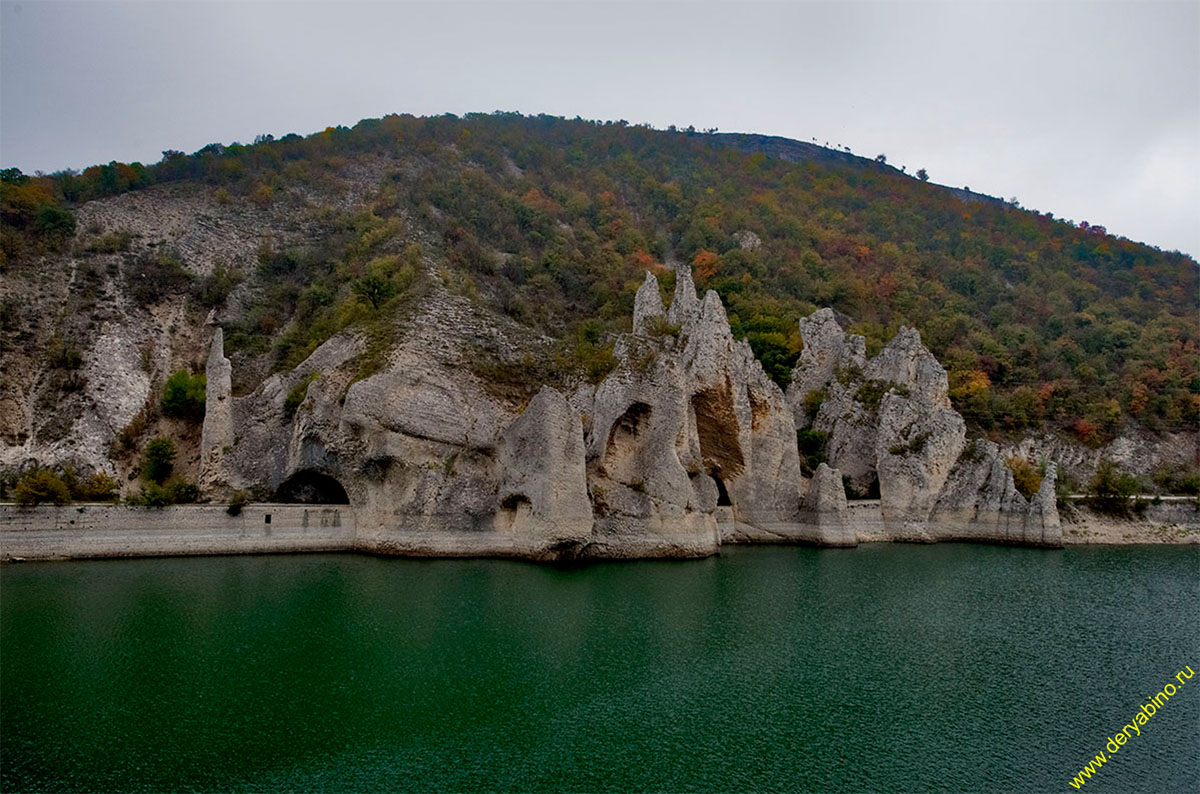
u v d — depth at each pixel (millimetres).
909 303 113875
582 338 71250
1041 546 72312
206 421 56094
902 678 33375
